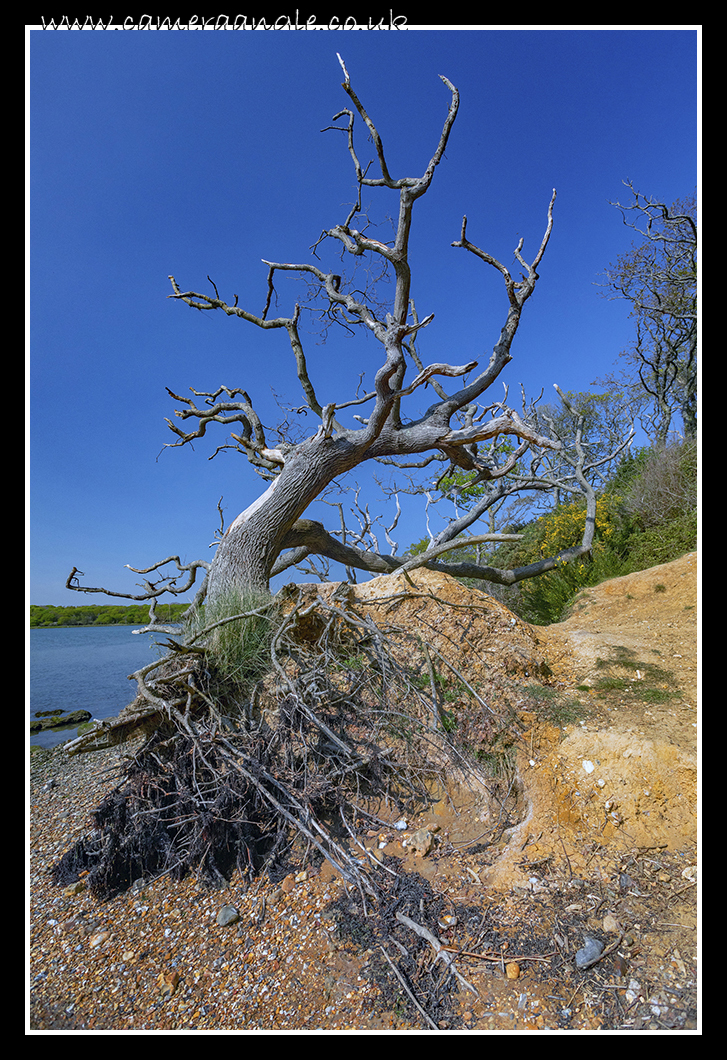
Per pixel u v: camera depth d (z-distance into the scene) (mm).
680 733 3947
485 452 13781
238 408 8023
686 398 14688
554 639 5742
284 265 8891
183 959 3359
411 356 11078
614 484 13789
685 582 6758
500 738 4375
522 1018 2574
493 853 3623
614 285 15445
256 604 5422
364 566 9453
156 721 4465
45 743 9070
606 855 3367
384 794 4328
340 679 4906
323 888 3643
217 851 4137
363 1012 2783
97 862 4383
